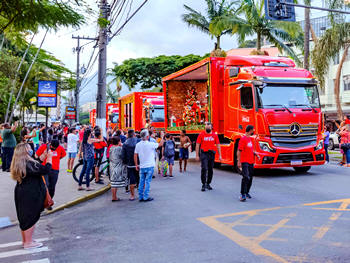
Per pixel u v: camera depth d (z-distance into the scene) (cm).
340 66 2228
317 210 691
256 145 1130
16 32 914
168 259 467
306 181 1054
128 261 469
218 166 1530
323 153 1174
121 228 642
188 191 966
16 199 567
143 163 874
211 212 716
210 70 1373
